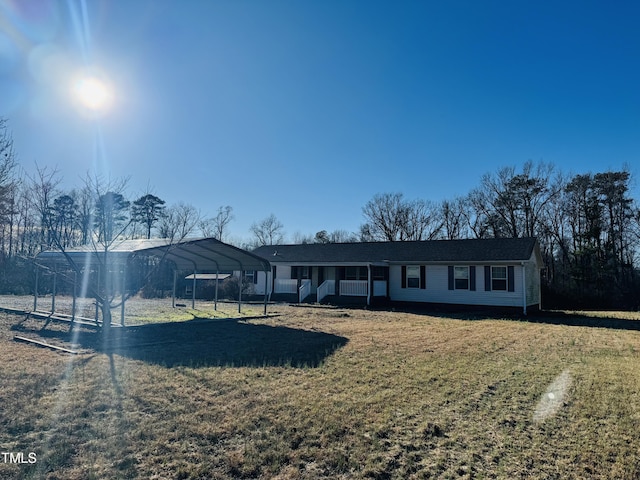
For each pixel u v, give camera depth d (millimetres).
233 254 14172
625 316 18672
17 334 9477
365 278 23141
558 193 33375
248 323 12766
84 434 3871
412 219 42031
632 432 4266
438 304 20422
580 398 5391
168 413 4469
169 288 26391
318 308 19047
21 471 3150
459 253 20422
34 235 25500
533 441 4023
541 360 7824
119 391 5172
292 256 24906
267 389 5441
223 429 4066
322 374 6297
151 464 3340
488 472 3389
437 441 3980
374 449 3748
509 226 35156
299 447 3744
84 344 8422
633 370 7031
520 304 18391
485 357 7945
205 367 6539
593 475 3373
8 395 4895
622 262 29469
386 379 6090
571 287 28797
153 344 8641
